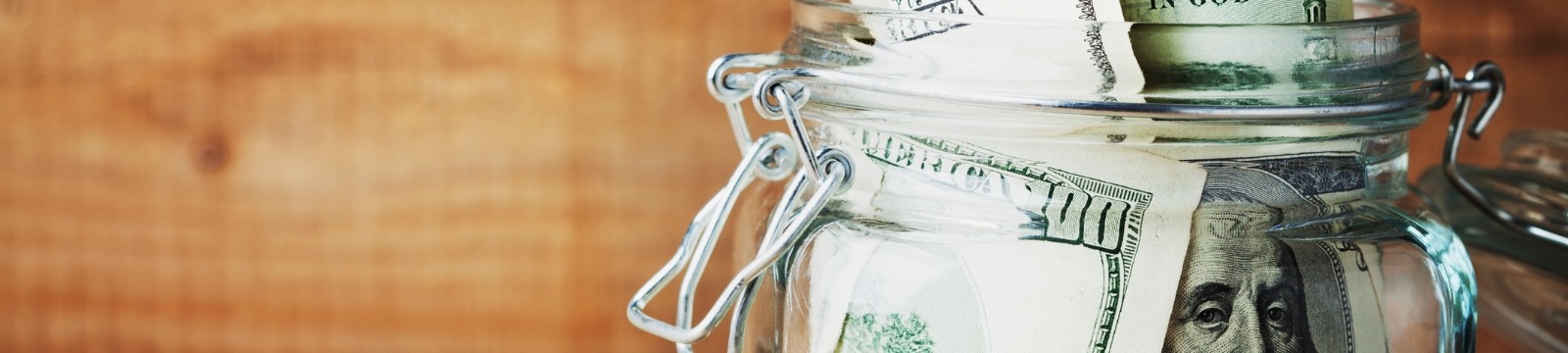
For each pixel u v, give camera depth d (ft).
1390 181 1.03
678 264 1.06
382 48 1.66
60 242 1.73
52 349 1.75
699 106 1.65
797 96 0.98
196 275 1.73
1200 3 0.91
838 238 1.00
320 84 1.67
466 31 1.65
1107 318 0.90
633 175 1.67
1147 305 0.90
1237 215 0.93
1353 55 0.90
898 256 0.96
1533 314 1.31
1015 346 0.91
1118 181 0.91
